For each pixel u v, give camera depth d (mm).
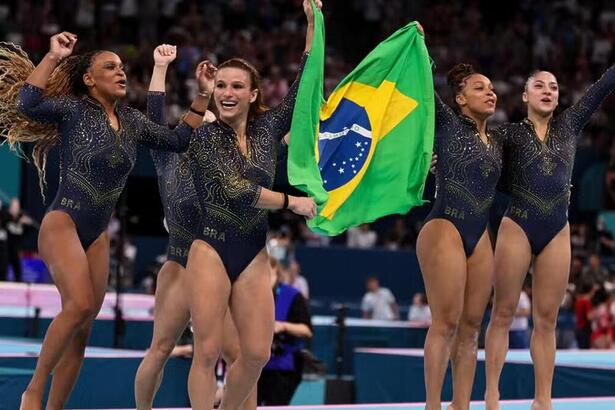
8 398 17125
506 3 46562
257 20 42781
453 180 13219
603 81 13969
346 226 13391
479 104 13406
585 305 28344
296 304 18406
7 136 13023
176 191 13156
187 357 18906
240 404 12211
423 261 13234
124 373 18234
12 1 39031
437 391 13102
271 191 11883
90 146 12211
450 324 13094
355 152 13469
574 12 46094
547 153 13734
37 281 32875
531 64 43344
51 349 11961
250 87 12094
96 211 12297
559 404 15977
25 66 12984
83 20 39656
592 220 37375
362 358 21984
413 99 13414
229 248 11875
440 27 44406
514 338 28000
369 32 44906
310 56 12570
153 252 34500
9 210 31734
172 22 41406
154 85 13227
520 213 13766
